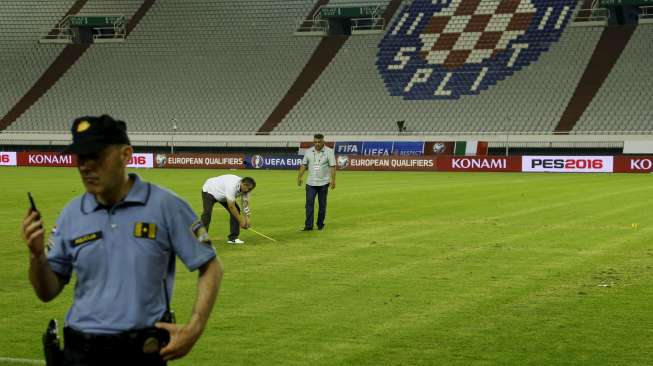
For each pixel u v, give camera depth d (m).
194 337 5.11
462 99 61.25
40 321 11.07
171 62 68.62
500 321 11.07
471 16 66.56
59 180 42.34
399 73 64.25
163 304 5.23
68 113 65.50
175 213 5.18
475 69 62.97
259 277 14.38
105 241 5.07
